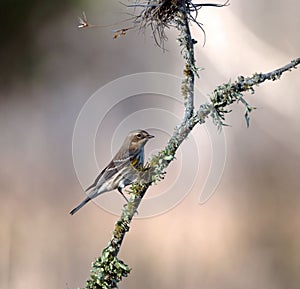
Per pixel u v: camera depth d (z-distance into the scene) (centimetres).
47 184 1908
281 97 1847
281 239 1617
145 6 449
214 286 1384
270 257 1517
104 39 2138
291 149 1906
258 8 1831
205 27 1792
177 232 1470
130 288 1323
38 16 2122
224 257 1490
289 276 1474
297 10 1848
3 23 2106
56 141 2152
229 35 1816
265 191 1867
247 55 1834
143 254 1388
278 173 1900
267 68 1838
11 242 1480
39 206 1742
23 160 2058
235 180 1902
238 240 1583
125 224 426
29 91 2192
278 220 1741
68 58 2183
